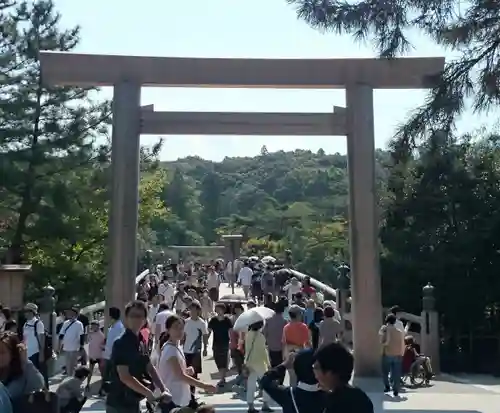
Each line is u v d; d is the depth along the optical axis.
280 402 4.96
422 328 17.91
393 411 11.21
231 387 13.80
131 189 13.91
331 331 12.31
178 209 94.56
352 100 14.23
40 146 21.64
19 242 22.84
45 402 5.50
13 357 5.57
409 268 23.25
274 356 12.78
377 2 7.50
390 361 13.00
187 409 6.08
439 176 8.38
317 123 14.23
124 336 6.08
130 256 13.84
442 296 22.84
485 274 22.75
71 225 22.56
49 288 16.66
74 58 13.82
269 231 78.19
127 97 13.92
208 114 14.10
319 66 14.13
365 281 14.07
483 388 14.40
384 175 23.44
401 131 7.94
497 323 23.09
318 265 46.75
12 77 21.80
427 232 23.50
